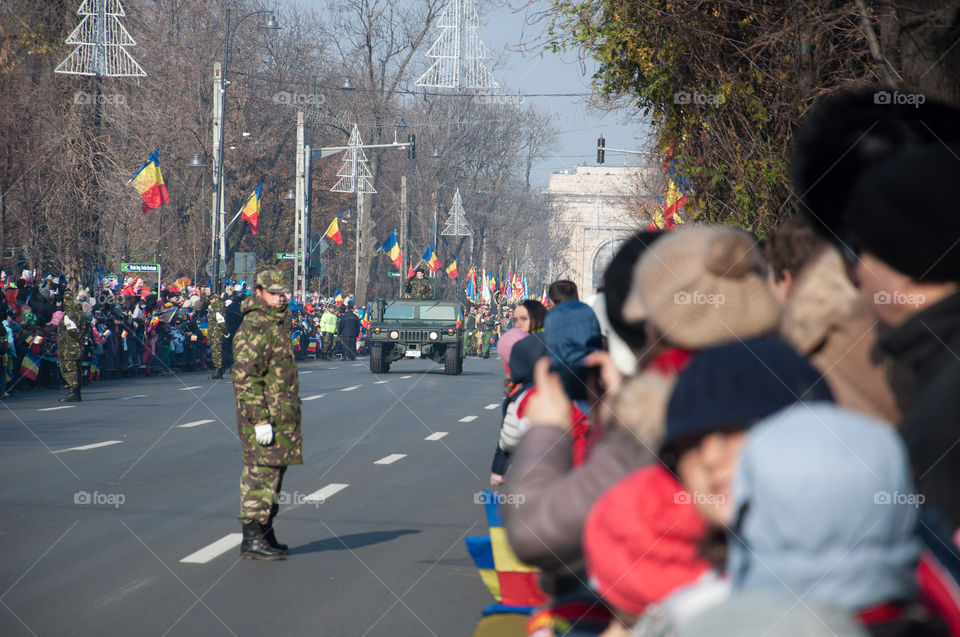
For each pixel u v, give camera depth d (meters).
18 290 49.41
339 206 153.12
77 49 60.94
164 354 64.62
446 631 12.28
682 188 27.02
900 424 4.29
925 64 13.46
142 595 13.71
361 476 24.77
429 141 156.50
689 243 5.07
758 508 3.17
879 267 4.62
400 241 147.75
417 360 92.50
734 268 4.95
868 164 5.21
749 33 24.62
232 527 18.25
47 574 14.76
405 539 17.58
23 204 60.06
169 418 36.53
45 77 62.09
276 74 125.75
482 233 167.25
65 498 20.77
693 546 4.50
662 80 25.50
